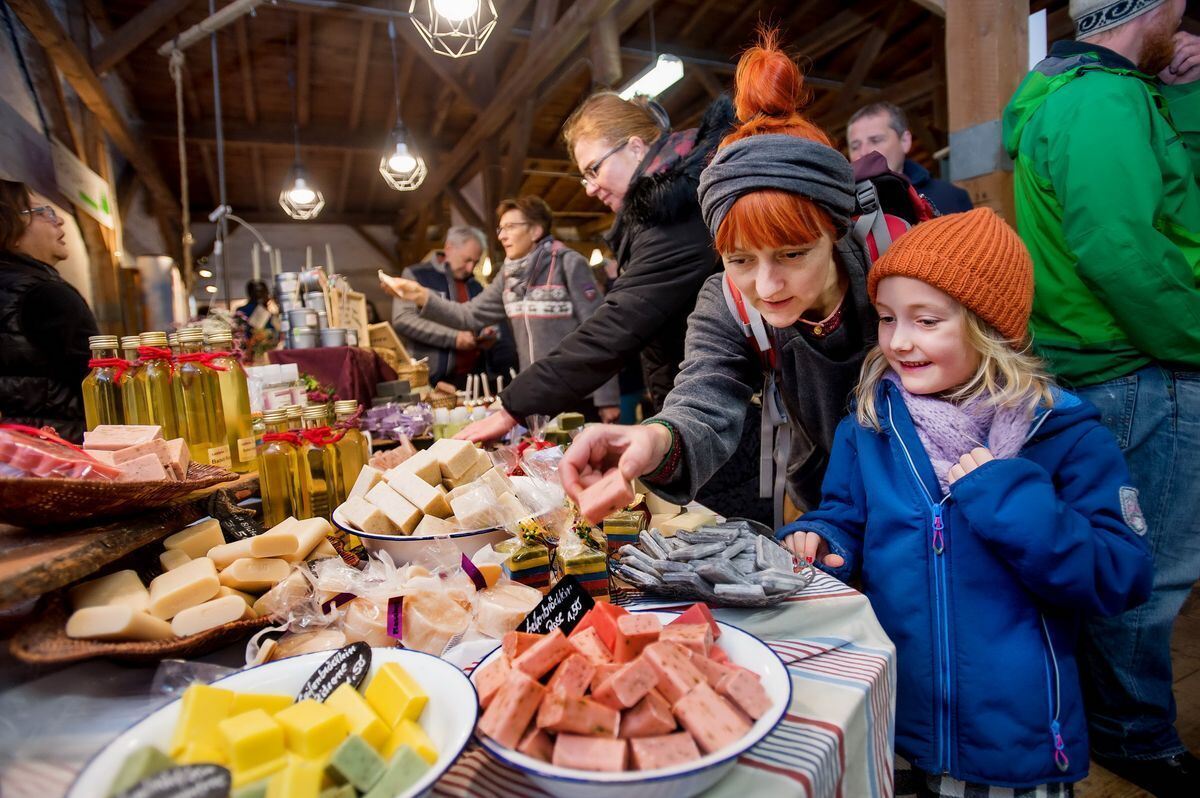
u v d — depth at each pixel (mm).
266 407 1551
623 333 1478
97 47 4996
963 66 2215
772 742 601
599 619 668
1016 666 932
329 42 6332
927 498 993
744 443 1499
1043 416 979
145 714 622
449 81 6625
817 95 7781
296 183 4723
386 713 565
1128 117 1271
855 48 7207
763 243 952
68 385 1974
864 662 751
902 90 6699
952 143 2277
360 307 3037
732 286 1204
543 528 964
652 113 1870
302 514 1167
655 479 1016
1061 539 878
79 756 555
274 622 784
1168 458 1361
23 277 1901
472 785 569
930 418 1006
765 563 893
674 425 1032
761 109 1037
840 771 610
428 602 785
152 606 705
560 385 1485
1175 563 1391
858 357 1178
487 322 3465
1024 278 981
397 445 1822
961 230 982
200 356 1232
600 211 12156
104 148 5832
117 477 803
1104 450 984
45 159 4008
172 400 1198
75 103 5098
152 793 433
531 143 8820
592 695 561
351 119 7879
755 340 1216
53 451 810
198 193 9750
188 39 3432
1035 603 962
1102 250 1271
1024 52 2164
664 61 4270
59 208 4230
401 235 11797
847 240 1088
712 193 985
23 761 540
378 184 10492
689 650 616
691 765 483
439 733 546
